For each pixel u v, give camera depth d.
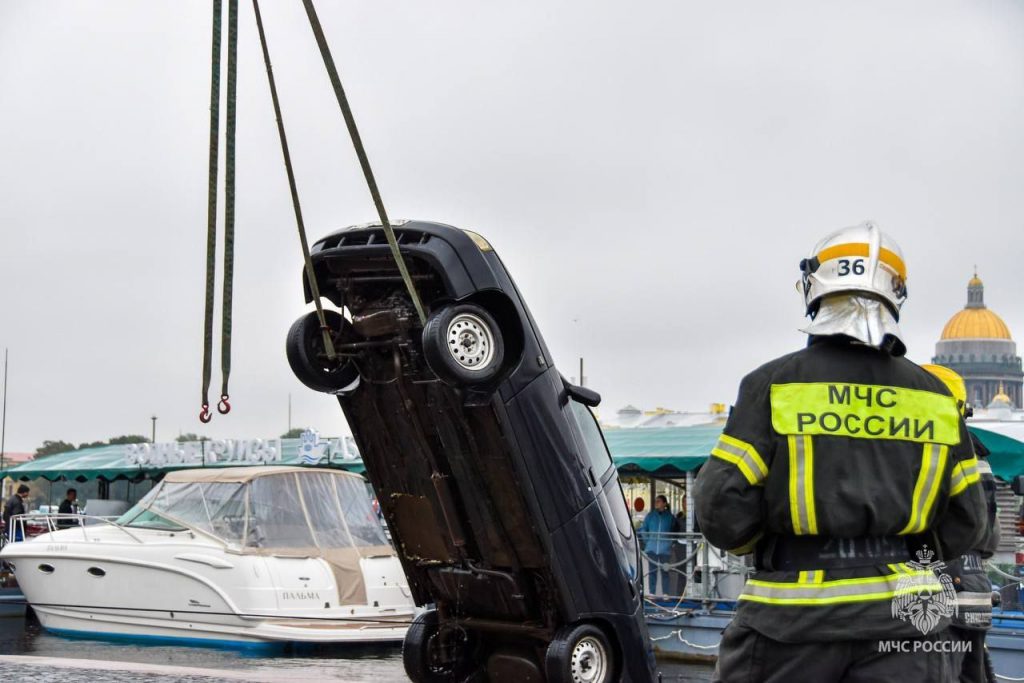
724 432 4.32
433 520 9.09
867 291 4.30
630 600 9.34
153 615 17.73
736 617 4.37
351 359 8.77
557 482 8.78
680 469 18.83
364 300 8.59
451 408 8.47
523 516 8.71
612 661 9.22
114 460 32.12
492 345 8.23
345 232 8.56
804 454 4.18
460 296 8.12
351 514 18.30
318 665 15.78
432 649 9.55
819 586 4.15
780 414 4.22
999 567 15.10
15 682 8.94
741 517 4.21
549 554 8.76
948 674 4.21
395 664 15.98
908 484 4.18
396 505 9.30
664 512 18.81
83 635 18.58
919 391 4.29
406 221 8.51
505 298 8.46
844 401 4.21
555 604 8.98
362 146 5.37
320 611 16.95
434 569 9.35
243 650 16.91
